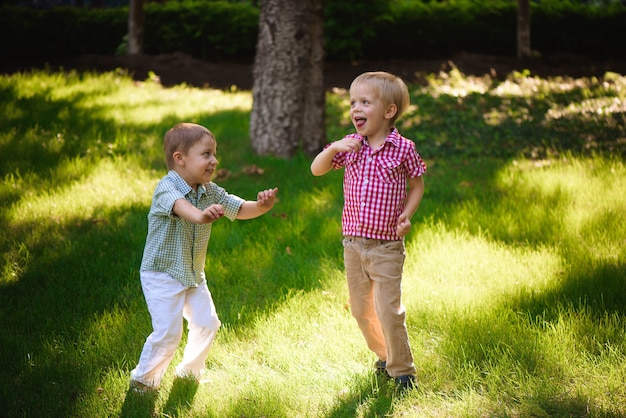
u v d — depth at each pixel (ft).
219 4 50.70
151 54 50.29
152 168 23.91
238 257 16.92
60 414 10.39
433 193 22.70
